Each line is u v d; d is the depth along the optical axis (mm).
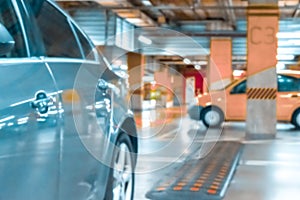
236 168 5922
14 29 2006
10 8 2049
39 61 2076
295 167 6039
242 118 12438
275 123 9820
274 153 7359
